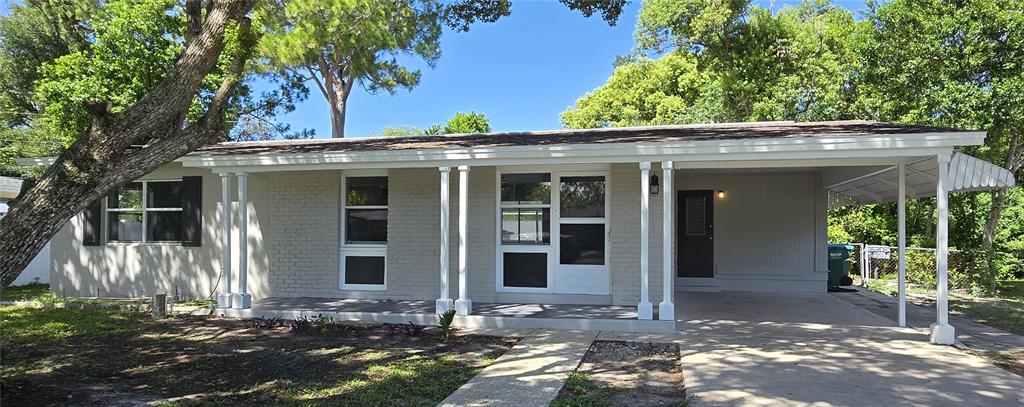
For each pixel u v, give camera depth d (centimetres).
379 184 1073
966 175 773
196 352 709
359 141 1138
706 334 802
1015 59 1295
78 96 1509
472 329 846
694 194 1291
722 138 800
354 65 2014
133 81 1553
